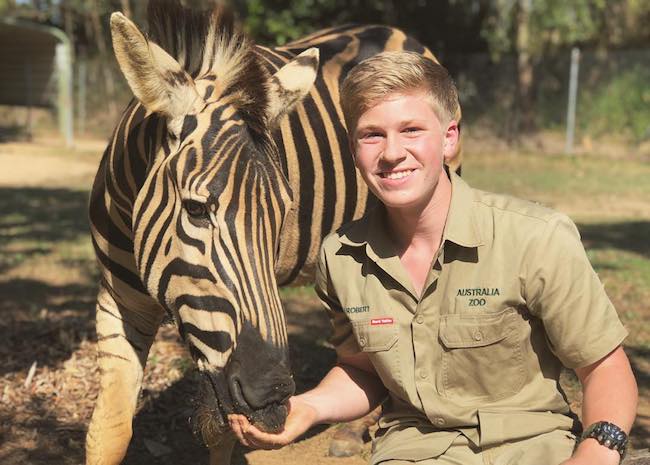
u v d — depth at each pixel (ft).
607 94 60.23
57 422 13.35
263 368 7.01
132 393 9.72
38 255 26.73
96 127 76.89
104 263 9.77
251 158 7.61
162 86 7.72
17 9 109.81
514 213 6.57
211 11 8.80
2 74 79.71
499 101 63.52
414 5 64.75
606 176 48.55
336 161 11.76
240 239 7.29
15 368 15.51
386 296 6.93
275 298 7.38
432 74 6.53
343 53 13.01
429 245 6.84
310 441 13.16
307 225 11.47
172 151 7.84
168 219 7.70
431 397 6.78
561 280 6.35
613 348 6.33
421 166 6.45
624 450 6.07
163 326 18.31
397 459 6.81
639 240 29.58
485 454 6.67
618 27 81.51
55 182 47.47
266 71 8.35
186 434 13.11
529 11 73.00
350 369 7.67
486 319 6.54
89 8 94.84
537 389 6.80
